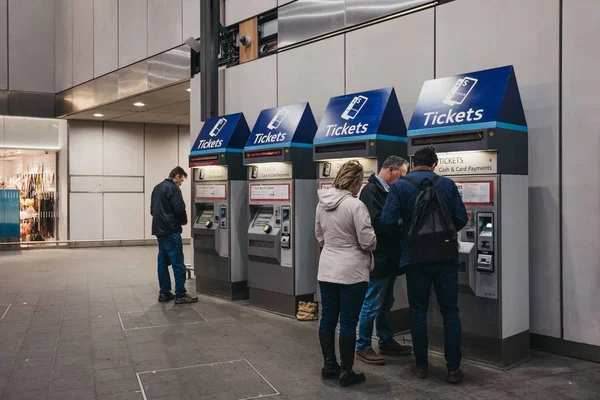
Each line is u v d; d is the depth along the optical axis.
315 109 6.68
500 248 4.10
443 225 3.73
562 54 4.43
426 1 5.43
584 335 4.35
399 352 4.52
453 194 3.83
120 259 11.52
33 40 13.57
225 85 8.15
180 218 6.75
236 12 7.95
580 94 4.33
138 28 10.56
